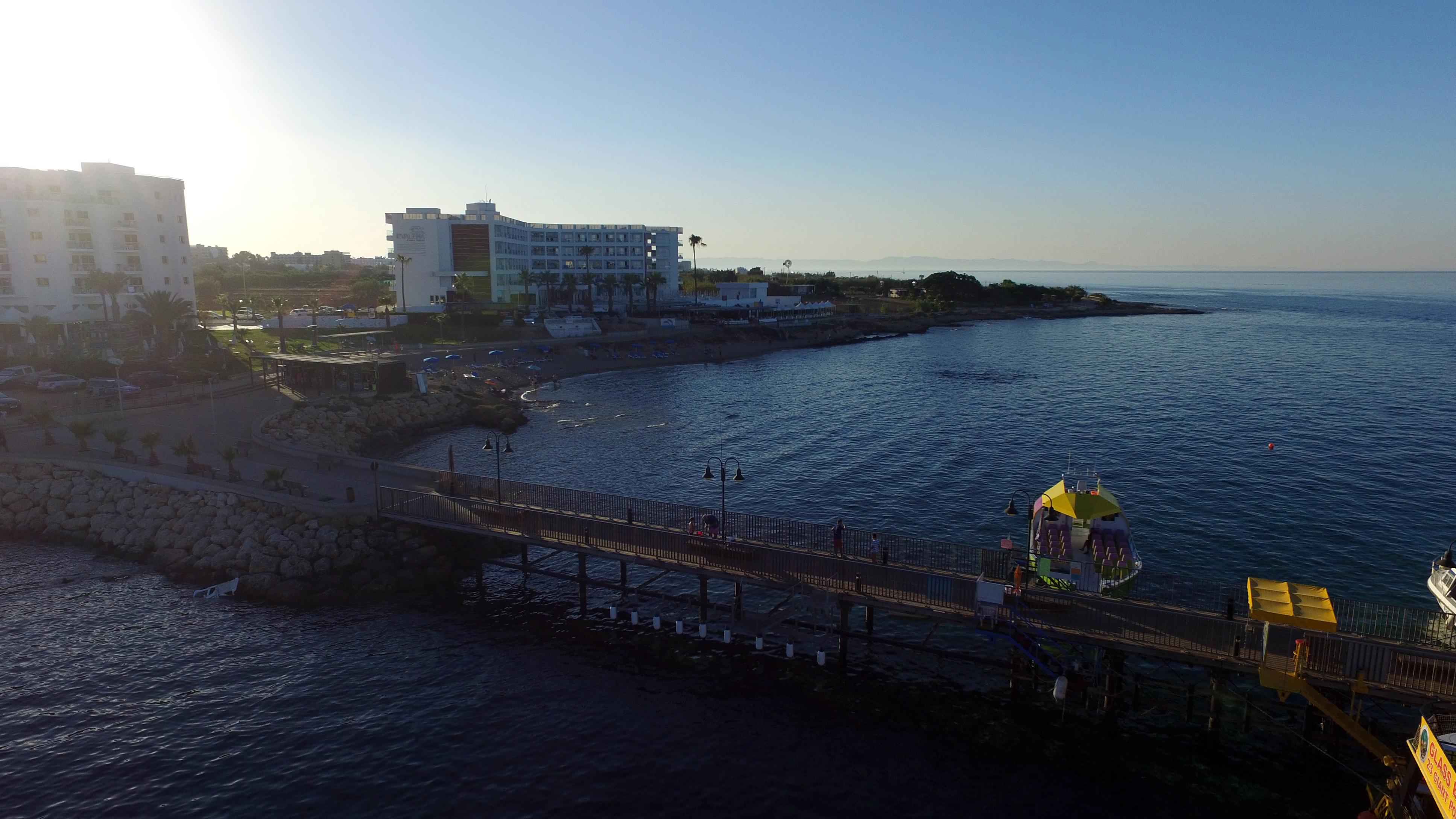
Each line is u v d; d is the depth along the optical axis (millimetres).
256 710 30141
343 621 37219
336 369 87812
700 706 30719
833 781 26281
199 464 50406
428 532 43156
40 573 42156
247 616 37531
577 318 152375
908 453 70500
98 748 27719
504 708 30469
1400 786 22828
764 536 38719
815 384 113938
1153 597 33125
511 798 25344
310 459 55531
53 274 96125
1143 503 54969
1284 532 49031
